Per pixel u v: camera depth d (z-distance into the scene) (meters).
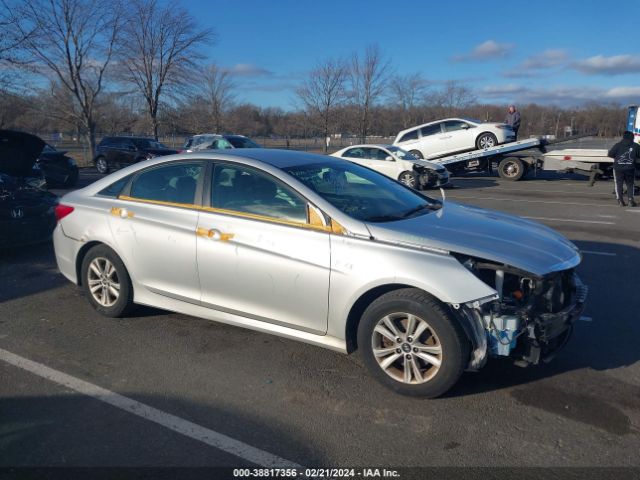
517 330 3.29
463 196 14.23
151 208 4.46
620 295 5.61
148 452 2.92
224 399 3.48
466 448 2.96
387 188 4.54
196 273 4.20
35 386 3.63
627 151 12.05
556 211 11.54
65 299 5.41
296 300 3.76
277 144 46.66
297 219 3.80
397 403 3.43
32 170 8.84
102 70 26.64
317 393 3.56
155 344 4.32
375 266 3.44
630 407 3.37
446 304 3.30
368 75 31.91
